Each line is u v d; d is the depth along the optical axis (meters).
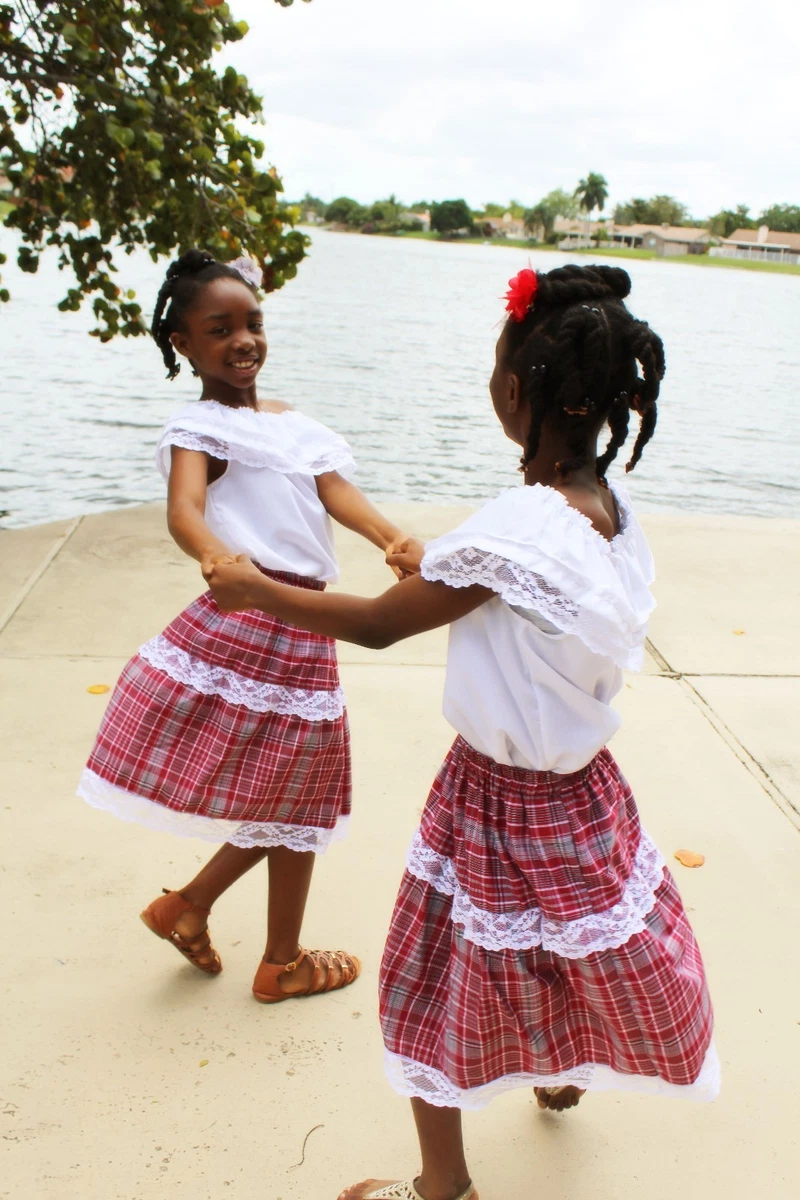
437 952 1.77
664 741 3.73
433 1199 1.85
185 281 2.30
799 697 4.11
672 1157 2.09
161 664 2.25
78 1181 1.97
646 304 55.06
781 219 183.38
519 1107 2.21
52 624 4.43
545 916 1.66
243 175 5.70
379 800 3.28
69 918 2.68
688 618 4.83
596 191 169.62
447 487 10.53
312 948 2.62
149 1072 2.23
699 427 16.42
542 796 1.67
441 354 23.81
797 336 42.25
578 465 1.64
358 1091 2.21
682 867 3.00
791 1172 2.07
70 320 22.95
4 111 5.62
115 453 10.64
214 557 1.83
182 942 2.44
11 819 3.06
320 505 2.38
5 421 11.95
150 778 2.24
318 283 50.94
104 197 5.61
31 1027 2.34
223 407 2.29
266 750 2.25
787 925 2.78
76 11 5.20
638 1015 1.68
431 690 4.06
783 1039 2.39
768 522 6.43
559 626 1.54
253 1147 2.06
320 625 1.69
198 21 5.17
